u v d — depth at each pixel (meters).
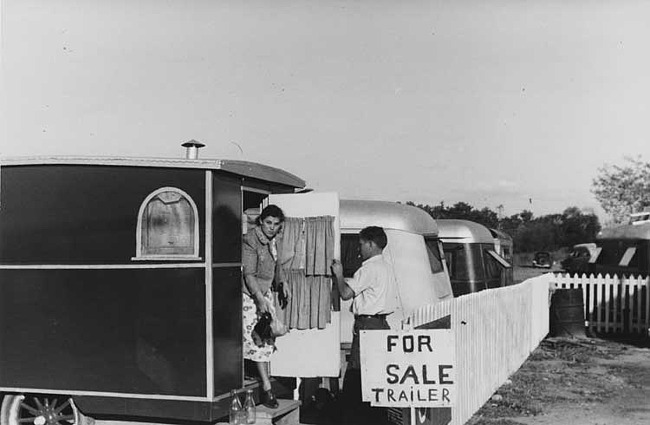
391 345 6.48
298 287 7.84
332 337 7.82
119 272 7.02
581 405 9.92
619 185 49.19
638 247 18.56
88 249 7.14
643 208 48.50
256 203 8.57
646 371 12.64
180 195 6.89
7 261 7.38
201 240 6.79
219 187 6.97
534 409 9.65
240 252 7.32
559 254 60.94
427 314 7.29
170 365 6.81
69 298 7.18
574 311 17.25
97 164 7.09
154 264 6.91
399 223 10.35
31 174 7.36
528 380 11.72
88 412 7.07
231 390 7.02
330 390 9.24
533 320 14.95
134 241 6.99
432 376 6.42
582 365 13.25
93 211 7.14
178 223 6.88
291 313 7.84
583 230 61.16
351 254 10.34
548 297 17.58
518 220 65.19
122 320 6.98
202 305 6.75
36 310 7.27
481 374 9.77
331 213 7.86
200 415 6.71
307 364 7.82
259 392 7.66
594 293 18.41
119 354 6.98
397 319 9.77
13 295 7.35
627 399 10.37
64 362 7.16
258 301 7.33
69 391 7.12
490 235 16.91
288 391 8.26
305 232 7.88
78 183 7.20
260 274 7.50
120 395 6.96
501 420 9.03
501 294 11.31
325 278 7.80
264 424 7.00
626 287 18.03
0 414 7.52
